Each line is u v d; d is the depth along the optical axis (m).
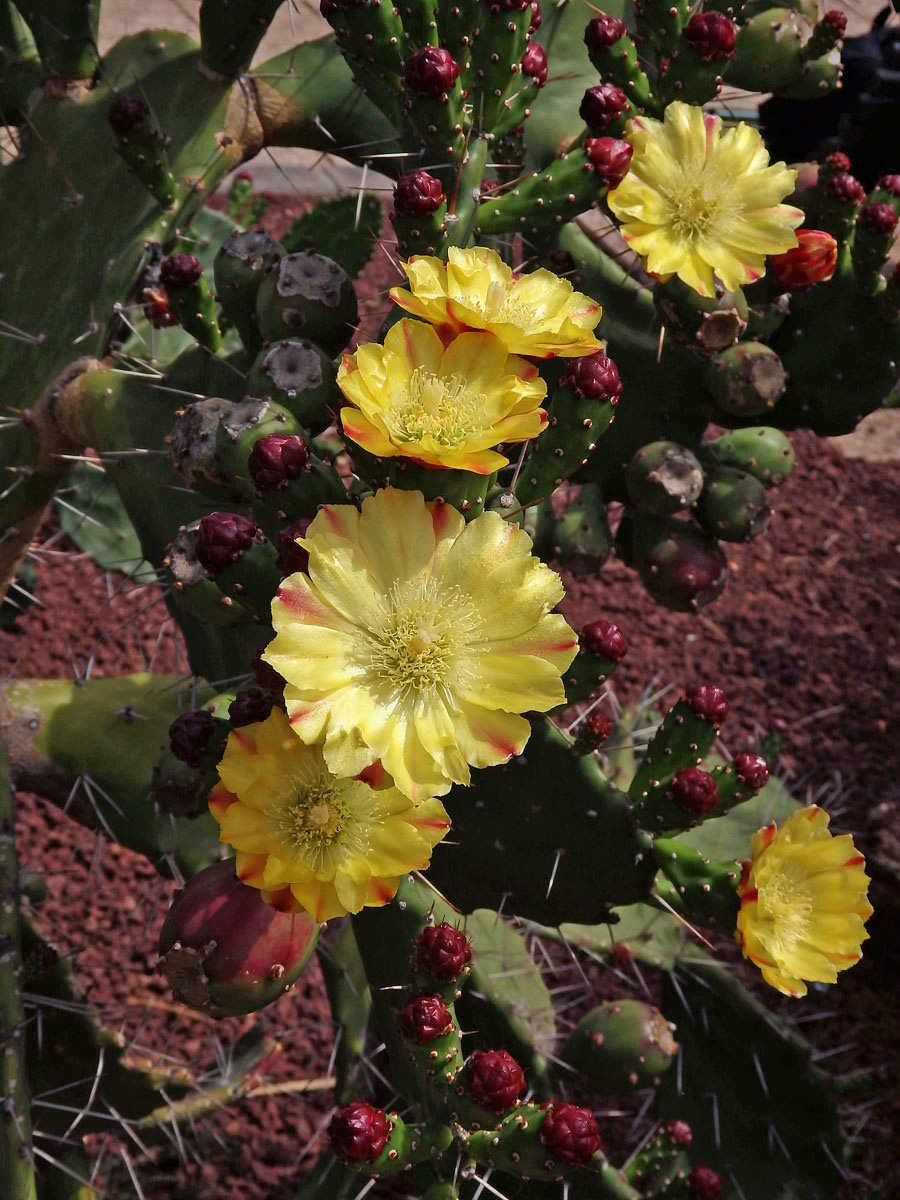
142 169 0.55
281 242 0.85
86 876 0.84
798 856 0.40
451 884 0.47
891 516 1.15
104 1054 0.59
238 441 0.40
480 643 0.33
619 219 0.46
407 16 0.41
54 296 0.59
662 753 0.42
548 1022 0.63
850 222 0.51
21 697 0.56
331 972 0.63
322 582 0.33
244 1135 0.73
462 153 0.42
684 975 0.65
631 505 0.56
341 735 0.32
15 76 0.62
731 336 0.49
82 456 0.61
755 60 0.57
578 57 0.58
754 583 1.08
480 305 0.37
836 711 0.99
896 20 1.01
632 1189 0.53
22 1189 0.46
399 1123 0.38
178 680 0.58
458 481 0.34
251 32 0.57
